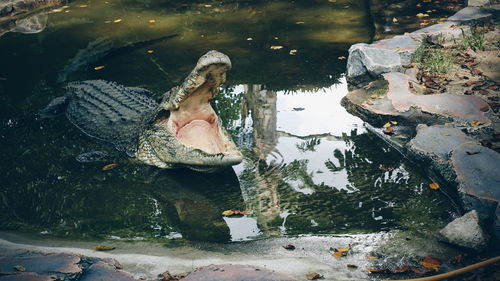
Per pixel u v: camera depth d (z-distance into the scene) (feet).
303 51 26.55
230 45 27.58
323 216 14.84
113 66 25.64
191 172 17.70
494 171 15.15
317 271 12.30
